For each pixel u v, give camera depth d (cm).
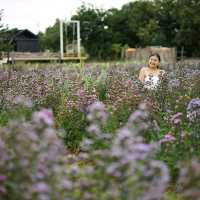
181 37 5944
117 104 896
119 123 830
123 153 417
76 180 464
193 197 424
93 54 7162
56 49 7956
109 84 1320
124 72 1645
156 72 1240
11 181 442
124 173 414
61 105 1012
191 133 724
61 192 430
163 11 6588
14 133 478
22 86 1153
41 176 426
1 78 1393
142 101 903
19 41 6975
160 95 1041
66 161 470
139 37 7012
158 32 6656
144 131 706
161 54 4009
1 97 1032
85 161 573
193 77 1345
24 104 804
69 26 6969
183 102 927
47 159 439
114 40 7319
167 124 826
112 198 418
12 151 466
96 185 435
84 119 901
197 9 5559
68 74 1661
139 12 7181
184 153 677
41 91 1077
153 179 415
